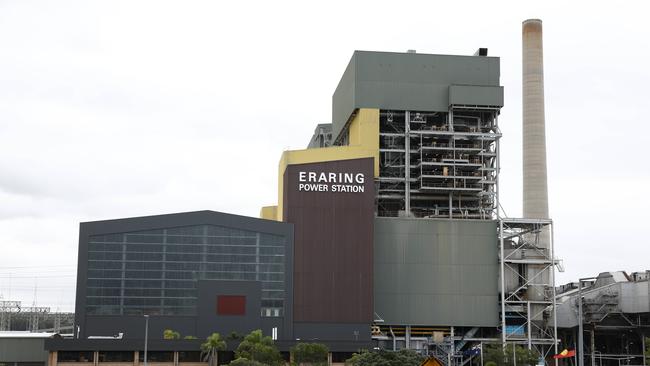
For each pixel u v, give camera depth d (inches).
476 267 7155.5
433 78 7519.7
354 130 7642.7
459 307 7086.6
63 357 5728.3
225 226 6589.6
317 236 6766.7
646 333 7810.0
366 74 7445.9
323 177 6870.1
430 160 7406.5
